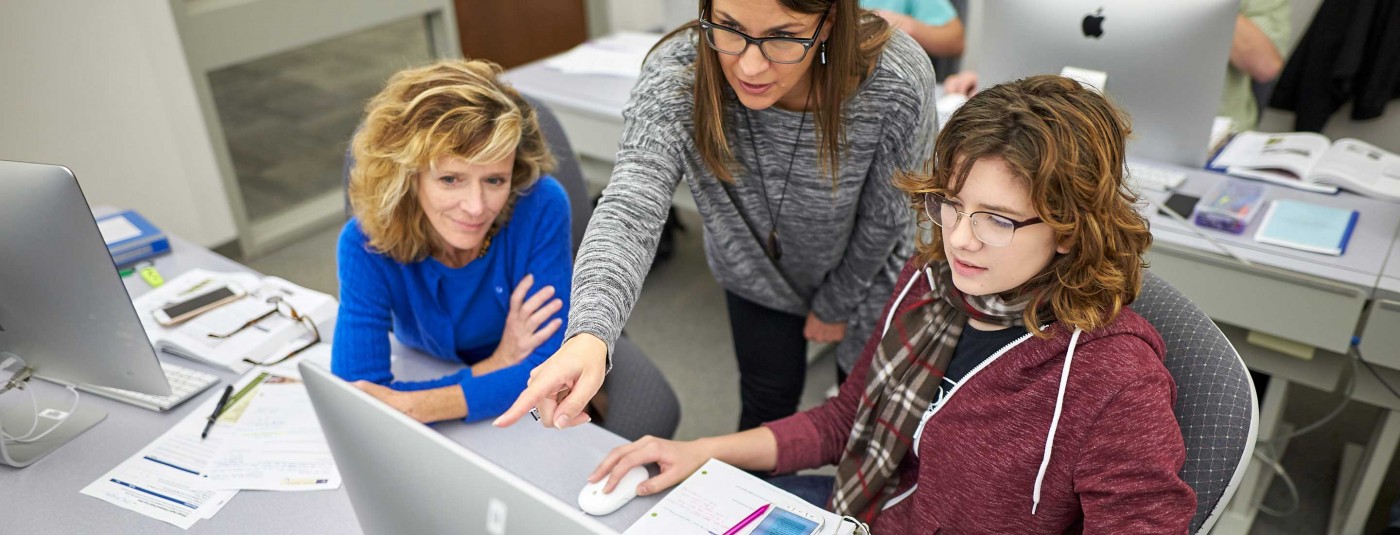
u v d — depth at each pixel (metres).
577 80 2.74
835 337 1.73
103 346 1.23
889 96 1.28
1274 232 1.74
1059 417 0.96
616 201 1.19
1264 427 1.88
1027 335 1.01
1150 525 0.89
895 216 1.44
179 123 3.10
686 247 3.31
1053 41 1.97
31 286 1.19
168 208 3.16
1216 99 1.86
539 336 1.39
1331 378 1.75
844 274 1.61
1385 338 1.58
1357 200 1.86
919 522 1.12
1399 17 2.71
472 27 3.94
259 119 4.32
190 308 1.57
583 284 1.06
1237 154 2.08
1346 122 3.06
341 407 0.86
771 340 1.76
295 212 3.64
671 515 1.07
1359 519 1.82
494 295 1.48
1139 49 1.87
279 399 1.37
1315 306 1.63
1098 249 0.91
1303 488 2.04
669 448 1.18
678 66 1.29
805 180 1.39
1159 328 1.08
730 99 1.31
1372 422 2.23
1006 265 0.94
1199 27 1.78
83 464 1.25
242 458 1.24
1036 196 0.88
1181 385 1.04
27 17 2.66
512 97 1.36
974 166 0.91
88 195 2.96
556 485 1.17
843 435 1.28
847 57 1.19
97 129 2.91
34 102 2.74
